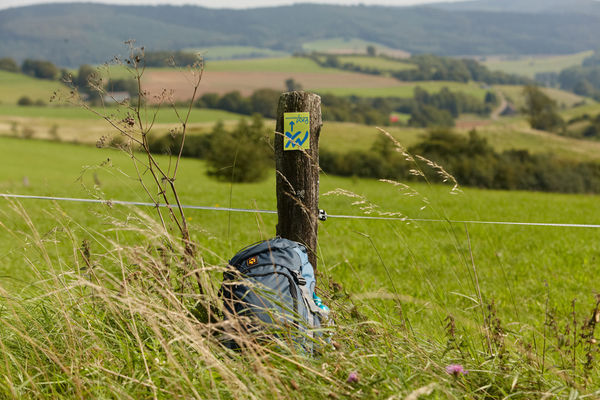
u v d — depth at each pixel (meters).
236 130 51.09
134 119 3.21
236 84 186.62
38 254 3.56
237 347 2.99
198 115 119.12
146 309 2.57
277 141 3.79
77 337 2.85
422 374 2.64
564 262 12.61
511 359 3.10
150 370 2.72
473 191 49.28
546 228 19.11
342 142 78.38
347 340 3.02
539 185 58.41
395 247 13.69
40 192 30.72
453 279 9.91
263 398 2.40
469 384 2.78
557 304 8.23
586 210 31.95
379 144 62.38
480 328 3.29
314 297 3.39
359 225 17.19
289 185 3.77
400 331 3.24
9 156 67.56
